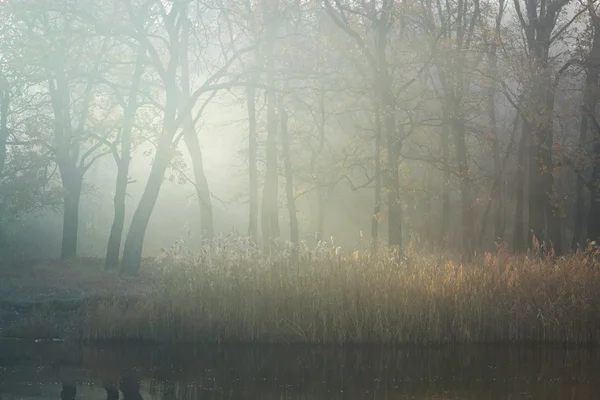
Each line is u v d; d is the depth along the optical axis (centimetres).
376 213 2795
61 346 1681
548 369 1535
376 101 2658
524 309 1830
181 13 2505
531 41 3209
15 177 2766
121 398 1237
